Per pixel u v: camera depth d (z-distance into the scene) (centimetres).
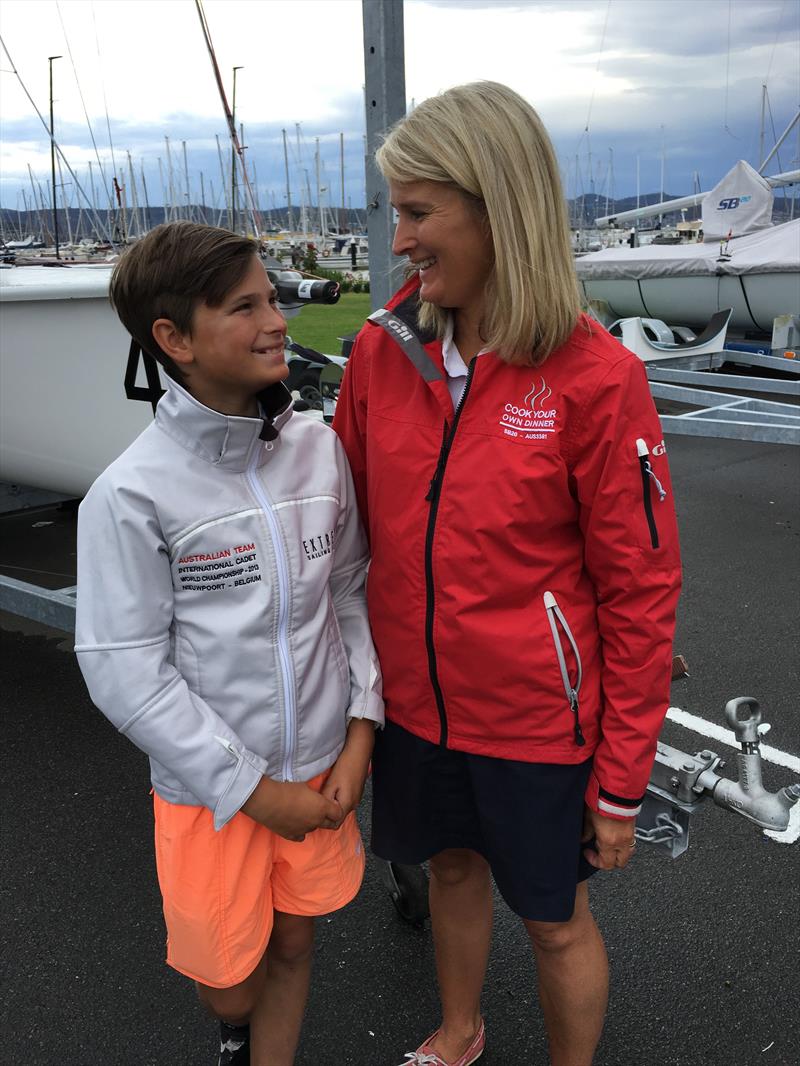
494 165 121
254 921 149
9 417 346
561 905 147
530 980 212
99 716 335
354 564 160
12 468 372
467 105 124
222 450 135
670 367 906
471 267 130
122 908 238
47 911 237
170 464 134
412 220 130
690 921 229
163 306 129
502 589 135
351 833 162
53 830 270
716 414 507
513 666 137
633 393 127
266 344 132
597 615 142
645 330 988
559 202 125
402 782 158
